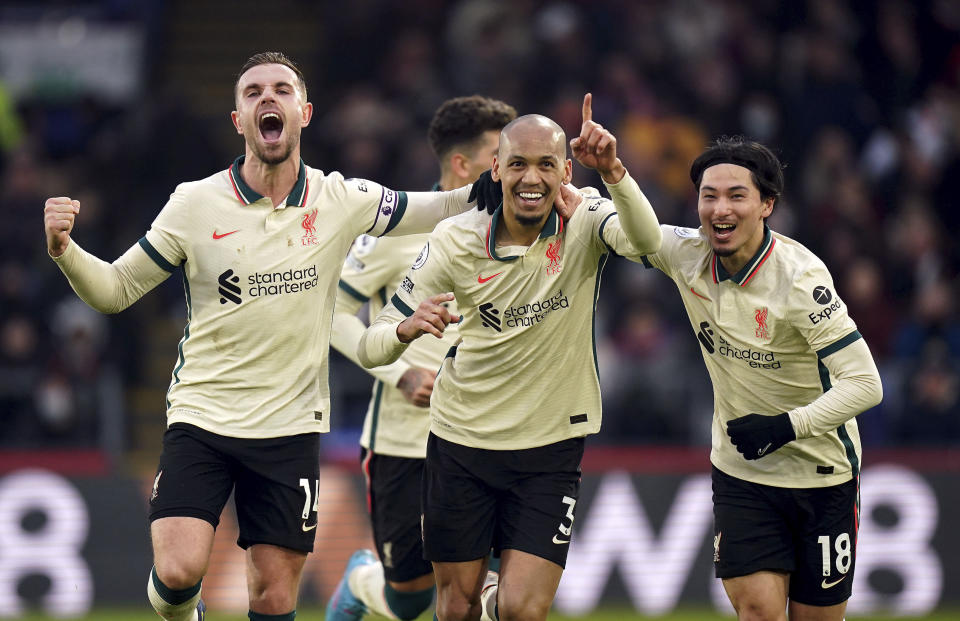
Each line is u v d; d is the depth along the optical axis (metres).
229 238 19.11
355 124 49.31
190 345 19.45
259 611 19.36
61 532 35.03
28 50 53.88
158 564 18.41
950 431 39.53
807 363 19.30
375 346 19.05
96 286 18.94
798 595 19.97
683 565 35.47
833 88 50.44
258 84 19.09
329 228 19.53
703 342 19.86
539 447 19.53
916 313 43.56
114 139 50.25
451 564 19.89
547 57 49.53
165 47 60.53
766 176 18.91
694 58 51.12
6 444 40.47
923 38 54.56
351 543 35.16
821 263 19.33
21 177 47.38
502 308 19.17
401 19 53.03
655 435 40.31
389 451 23.42
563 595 35.06
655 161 48.34
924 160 51.16
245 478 19.44
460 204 20.56
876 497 35.84
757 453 18.52
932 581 35.47
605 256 19.77
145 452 46.78
